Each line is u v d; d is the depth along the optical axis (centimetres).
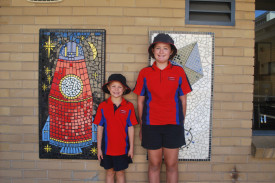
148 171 230
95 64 241
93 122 226
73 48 242
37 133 248
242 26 247
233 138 248
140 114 224
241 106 247
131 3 243
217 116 246
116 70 244
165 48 209
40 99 245
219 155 247
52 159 248
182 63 242
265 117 341
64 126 244
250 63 247
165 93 209
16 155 250
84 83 242
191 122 244
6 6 247
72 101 243
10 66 248
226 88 246
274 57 441
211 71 243
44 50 244
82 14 244
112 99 224
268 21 327
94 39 241
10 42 247
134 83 244
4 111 249
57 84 243
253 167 249
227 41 246
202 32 242
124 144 221
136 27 244
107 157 218
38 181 249
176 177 222
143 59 244
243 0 247
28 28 246
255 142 248
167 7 244
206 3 249
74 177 247
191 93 243
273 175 251
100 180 246
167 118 209
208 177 248
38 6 246
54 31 243
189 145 244
